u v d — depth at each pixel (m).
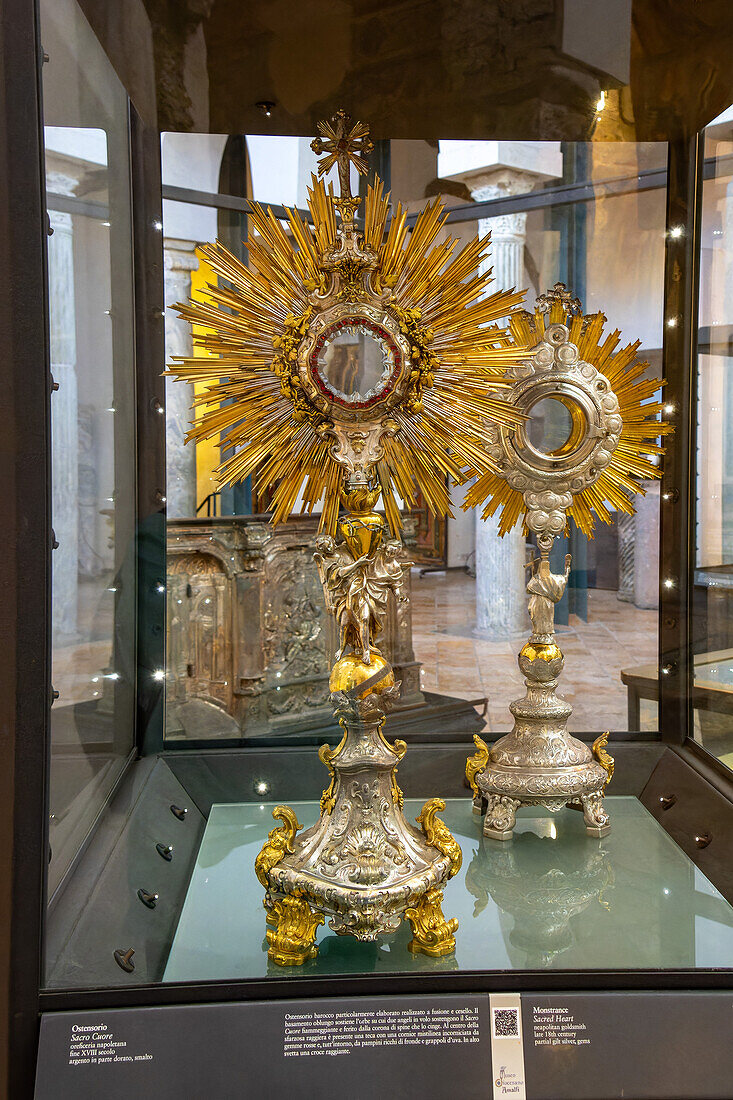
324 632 2.12
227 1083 1.25
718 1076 1.26
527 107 1.85
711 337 1.83
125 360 1.82
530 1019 1.29
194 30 1.54
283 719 2.05
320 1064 1.26
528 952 1.36
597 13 1.51
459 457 1.47
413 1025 1.28
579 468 1.71
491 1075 1.26
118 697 1.81
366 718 1.38
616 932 1.41
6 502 1.29
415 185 1.94
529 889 1.54
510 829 1.68
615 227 1.90
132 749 1.86
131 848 1.56
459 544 1.82
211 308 1.37
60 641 1.42
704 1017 1.29
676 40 1.57
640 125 1.86
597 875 1.58
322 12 1.52
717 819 1.71
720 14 1.48
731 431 1.84
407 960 1.34
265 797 1.81
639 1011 1.29
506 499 1.78
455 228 1.97
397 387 1.36
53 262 1.38
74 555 1.50
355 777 1.39
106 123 1.71
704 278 1.84
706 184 1.81
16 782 1.29
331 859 1.34
